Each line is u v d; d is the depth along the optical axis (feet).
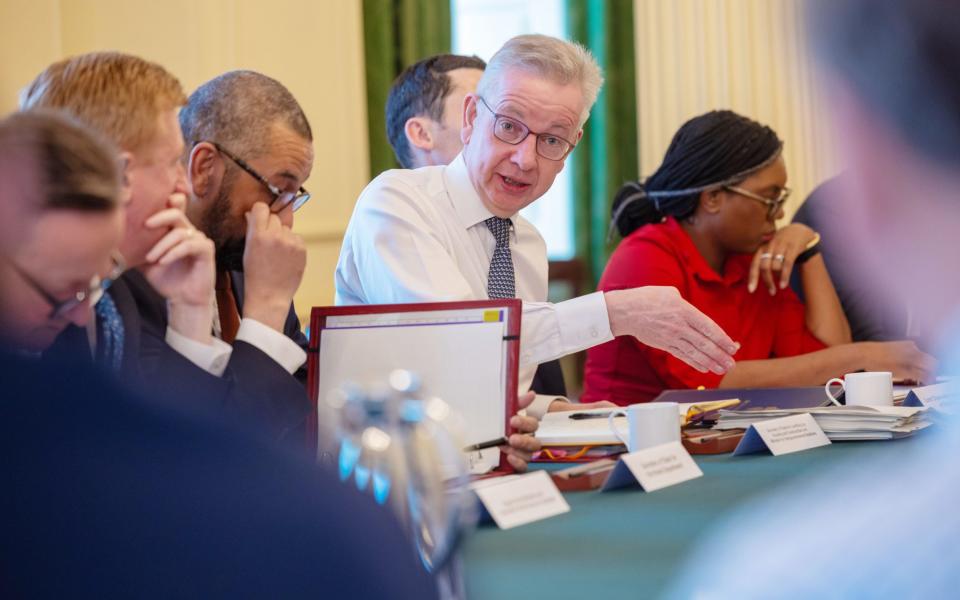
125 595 3.29
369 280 12.70
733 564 1.95
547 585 5.45
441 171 13.56
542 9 28.27
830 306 17.90
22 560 3.32
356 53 25.21
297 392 9.04
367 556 3.28
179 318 8.96
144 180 8.63
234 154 10.46
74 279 5.74
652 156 28.09
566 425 10.89
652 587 5.24
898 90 1.48
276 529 3.28
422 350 9.62
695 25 28.07
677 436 9.43
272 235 9.70
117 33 21.18
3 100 18.89
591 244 27.91
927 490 1.79
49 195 5.46
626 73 27.84
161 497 3.30
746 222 16.85
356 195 25.21
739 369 16.07
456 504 4.80
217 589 3.28
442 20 26.32
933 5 1.45
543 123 12.82
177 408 3.45
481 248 13.35
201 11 22.34
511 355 9.46
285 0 24.09
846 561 1.77
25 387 3.39
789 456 9.59
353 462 4.80
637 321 11.27
